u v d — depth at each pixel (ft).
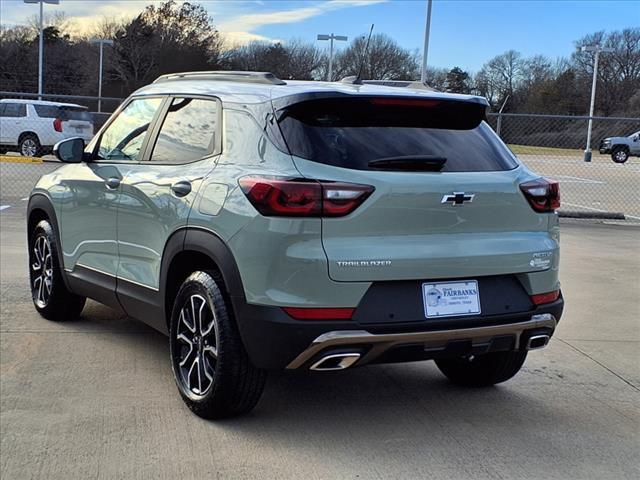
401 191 11.70
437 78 156.56
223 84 14.29
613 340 19.43
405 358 12.01
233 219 11.97
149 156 15.16
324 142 11.98
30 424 12.83
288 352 11.48
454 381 15.90
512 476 11.51
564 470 11.78
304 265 11.25
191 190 13.15
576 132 65.62
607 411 14.44
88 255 16.94
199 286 12.89
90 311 20.43
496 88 224.53
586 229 40.81
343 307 11.37
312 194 11.30
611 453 12.49
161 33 271.08
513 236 12.79
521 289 12.91
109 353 16.74
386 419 13.65
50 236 18.52
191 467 11.43
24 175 58.95
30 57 256.11
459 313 12.13
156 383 14.96
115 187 15.64
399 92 12.92
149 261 14.56
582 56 228.63
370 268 11.44
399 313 11.66
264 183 11.58
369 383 15.67
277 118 12.32
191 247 12.89
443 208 12.04
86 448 11.98
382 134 12.45
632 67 226.58
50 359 16.24
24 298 21.34
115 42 263.49
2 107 75.46
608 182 76.84
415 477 11.36
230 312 12.36
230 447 12.19
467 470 11.66
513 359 14.70
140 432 12.63
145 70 267.39
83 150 16.72
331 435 12.80
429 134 12.89
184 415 13.41
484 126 13.79
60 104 76.33
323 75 153.69
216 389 12.57
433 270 11.88
